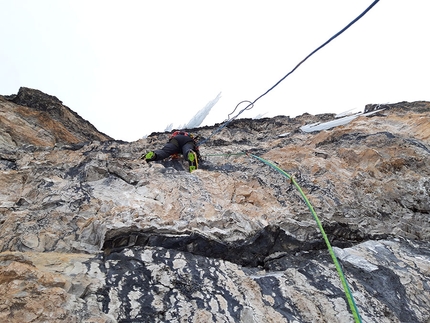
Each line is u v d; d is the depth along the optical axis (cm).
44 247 263
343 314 233
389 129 587
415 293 267
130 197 345
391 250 321
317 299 244
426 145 502
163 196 359
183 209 338
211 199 368
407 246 336
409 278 280
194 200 359
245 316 220
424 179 426
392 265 298
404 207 407
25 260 230
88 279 227
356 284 265
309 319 227
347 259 297
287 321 222
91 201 326
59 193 332
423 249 335
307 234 322
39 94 790
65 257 248
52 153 449
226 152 629
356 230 349
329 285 260
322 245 319
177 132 541
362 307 243
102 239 268
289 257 300
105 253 262
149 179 394
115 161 423
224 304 229
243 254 293
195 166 472
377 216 391
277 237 311
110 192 353
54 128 679
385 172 455
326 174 454
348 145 551
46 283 206
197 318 214
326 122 786
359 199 411
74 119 870
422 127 550
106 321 196
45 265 233
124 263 250
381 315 239
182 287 238
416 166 455
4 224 276
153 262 256
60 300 196
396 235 359
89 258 252
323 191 414
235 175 463
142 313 213
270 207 373
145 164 462
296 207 375
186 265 260
